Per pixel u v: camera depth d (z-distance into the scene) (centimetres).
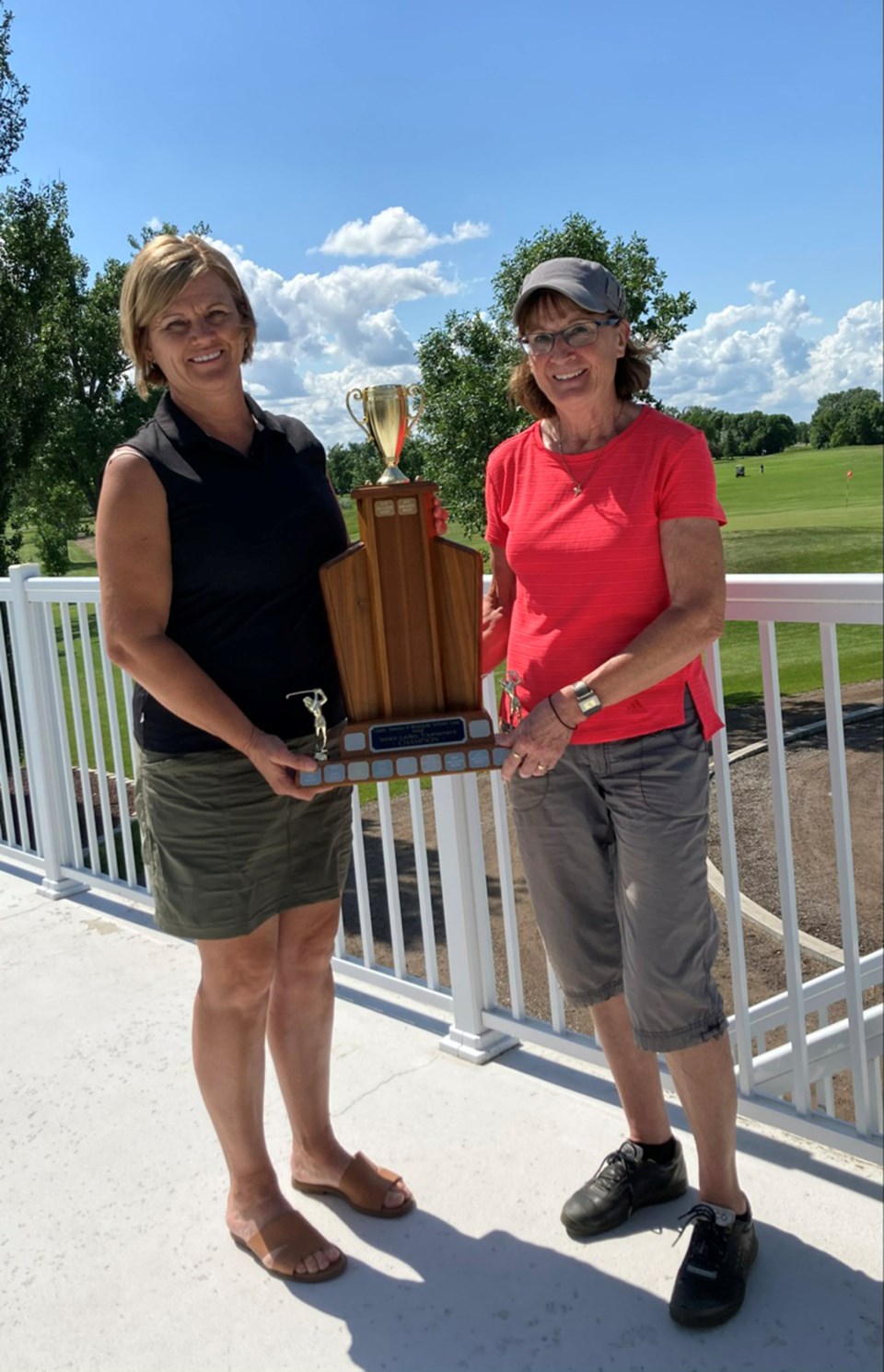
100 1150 244
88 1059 284
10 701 429
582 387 177
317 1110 219
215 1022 201
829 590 185
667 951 182
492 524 206
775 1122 222
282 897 201
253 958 198
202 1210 221
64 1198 228
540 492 188
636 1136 210
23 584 389
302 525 190
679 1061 186
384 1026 289
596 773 186
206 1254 208
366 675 186
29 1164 241
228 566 183
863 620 184
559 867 196
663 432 175
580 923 199
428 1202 218
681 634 169
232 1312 193
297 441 198
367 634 185
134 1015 307
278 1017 215
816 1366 170
